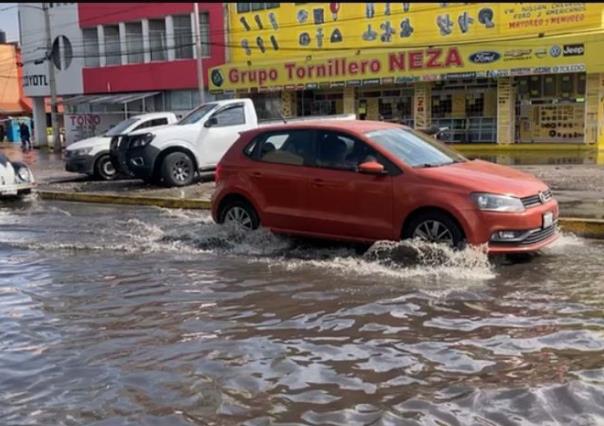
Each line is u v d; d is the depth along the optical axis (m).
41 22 41.47
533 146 26.11
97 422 3.90
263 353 4.96
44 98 44.31
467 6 26.66
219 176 9.18
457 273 7.05
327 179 8.11
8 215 12.95
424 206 7.38
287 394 4.22
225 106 16.34
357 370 4.59
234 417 3.91
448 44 27.11
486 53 25.47
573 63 23.69
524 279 6.84
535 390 4.14
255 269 7.62
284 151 8.63
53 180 19.50
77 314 6.12
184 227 10.64
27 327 5.77
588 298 6.14
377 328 5.45
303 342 5.17
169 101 36.94
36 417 4.00
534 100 26.53
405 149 8.01
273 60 32.47
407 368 4.60
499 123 27.02
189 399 4.19
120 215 12.55
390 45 28.91
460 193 7.21
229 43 33.88
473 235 7.13
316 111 32.34
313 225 8.27
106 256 8.67
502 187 7.24
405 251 7.55
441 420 3.79
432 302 6.10
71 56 40.38
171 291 6.80
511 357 4.74
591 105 24.92
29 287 7.20
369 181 7.79
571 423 3.71
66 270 7.95
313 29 30.98
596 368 4.48
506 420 3.76
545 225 7.43
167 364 4.79
